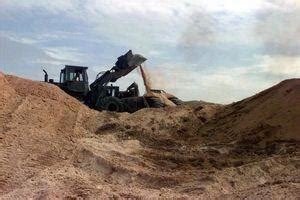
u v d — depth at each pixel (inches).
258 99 1081.4
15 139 770.2
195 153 821.2
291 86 1023.6
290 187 579.2
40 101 988.6
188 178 677.3
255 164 716.7
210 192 625.0
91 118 1037.8
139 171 695.1
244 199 556.4
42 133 823.7
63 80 1331.2
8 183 632.4
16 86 1021.2
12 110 897.5
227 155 812.0
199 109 1150.3
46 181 616.4
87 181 653.9
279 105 972.6
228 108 1126.4
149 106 1291.8
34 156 725.9
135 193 610.5
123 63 1341.0
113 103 1274.6
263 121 940.6
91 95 1333.7
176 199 581.9
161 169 729.0
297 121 888.9
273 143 847.1
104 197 581.3
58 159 733.9
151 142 931.3
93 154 733.3
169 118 1098.1
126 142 874.8
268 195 552.7
